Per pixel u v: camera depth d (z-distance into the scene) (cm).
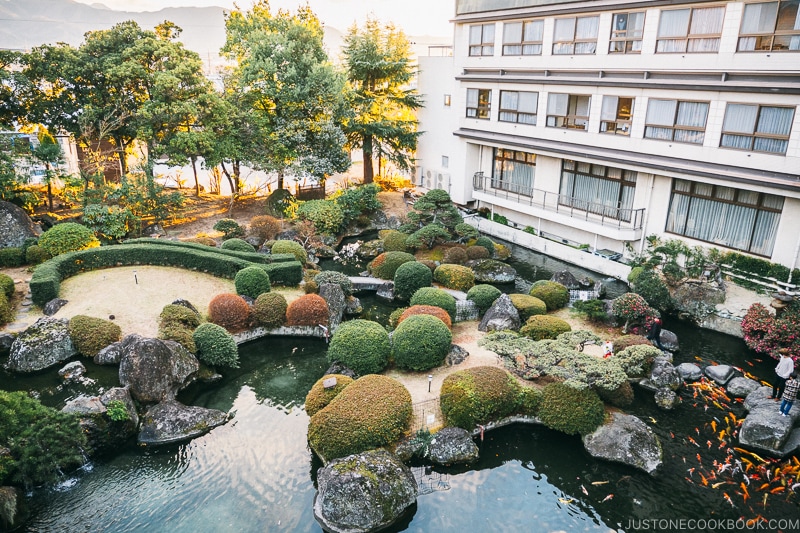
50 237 2548
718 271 2322
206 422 1645
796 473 1451
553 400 1647
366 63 3766
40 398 1700
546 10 2853
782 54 2036
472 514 1355
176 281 2453
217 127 3275
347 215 3406
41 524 1291
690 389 1836
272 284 2495
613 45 2612
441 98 3769
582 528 1312
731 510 1350
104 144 3822
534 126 3091
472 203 3750
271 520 1326
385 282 2603
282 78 3375
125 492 1403
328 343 2164
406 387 1777
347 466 1360
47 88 3259
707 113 2298
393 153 4062
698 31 2281
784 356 1741
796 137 2048
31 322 2069
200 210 3625
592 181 2920
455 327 2220
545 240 3067
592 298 2459
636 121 2566
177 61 3156
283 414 1738
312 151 3544
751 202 2317
